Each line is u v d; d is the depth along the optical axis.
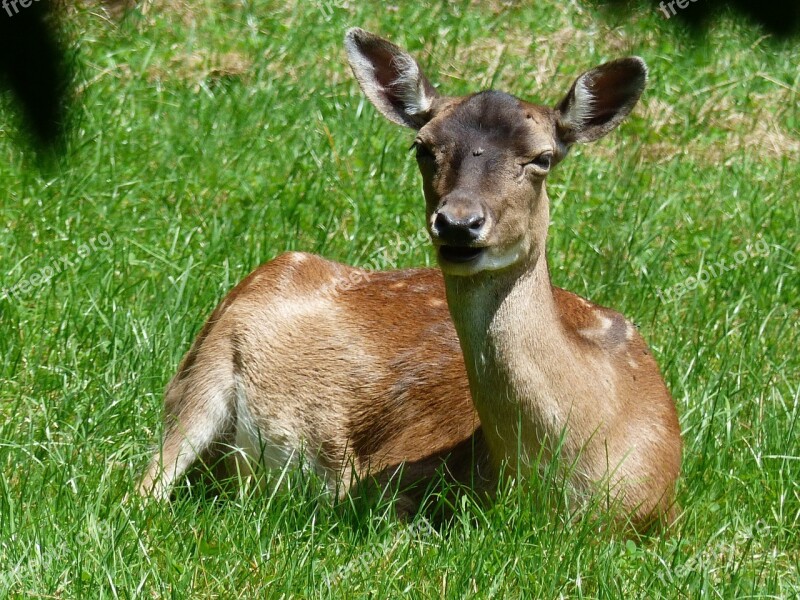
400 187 20.28
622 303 17.47
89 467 12.88
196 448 14.04
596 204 20.12
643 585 11.13
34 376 14.88
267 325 14.12
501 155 11.38
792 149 23.02
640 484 12.11
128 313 15.59
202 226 18.59
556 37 25.84
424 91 12.52
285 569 11.04
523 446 11.69
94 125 20.66
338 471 13.76
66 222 18.25
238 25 25.25
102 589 10.48
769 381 15.32
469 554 11.16
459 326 11.66
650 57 25.11
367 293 14.45
